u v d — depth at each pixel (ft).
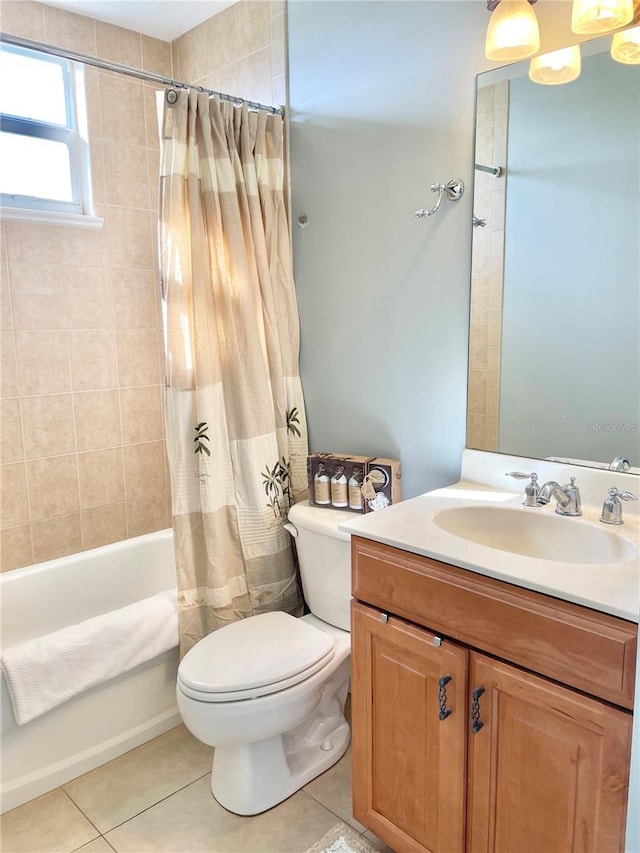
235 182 6.77
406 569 4.45
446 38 5.69
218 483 6.76
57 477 8.54
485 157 5.52
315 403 7.54
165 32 8.66
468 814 4.34
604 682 3.50
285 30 7.15
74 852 5.27
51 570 7.51
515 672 3.90
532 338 5.44
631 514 4.92
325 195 7.01
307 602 6.81
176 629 6.67
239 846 5.30
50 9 7.88
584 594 3.53
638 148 4.66
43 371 8.25
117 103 8.54
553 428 5.40
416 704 4.54
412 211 6.20
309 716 6.28
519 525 5.10
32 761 5.85
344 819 5.58
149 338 9.28
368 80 6.39
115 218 8.70
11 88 7.88
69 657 5.84
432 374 6.27
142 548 8.24
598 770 3.59
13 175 7.95
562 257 5.16
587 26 4.42
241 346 6.79
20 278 7.91
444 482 6.33
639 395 4.88
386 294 6.57
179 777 6.14
